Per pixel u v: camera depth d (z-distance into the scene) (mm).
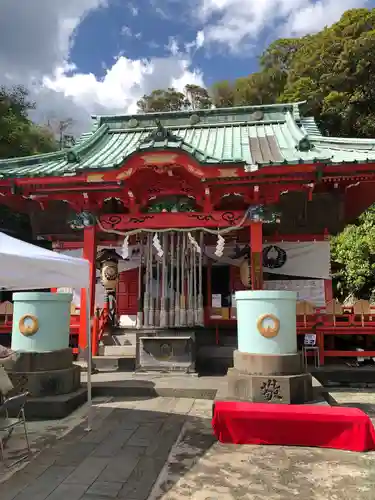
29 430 5926
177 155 9562
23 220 18062
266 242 13211
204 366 9977
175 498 3814
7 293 15133
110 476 4312
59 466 4590
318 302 12898
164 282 10461
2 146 23141
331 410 5336
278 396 6242
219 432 5355
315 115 30141
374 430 5043
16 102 30266
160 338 9531
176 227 10859
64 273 5754
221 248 10820
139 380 8656
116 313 13219
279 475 4324
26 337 7312
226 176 9820
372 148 10492
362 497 3844
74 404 6992
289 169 9625
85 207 11164
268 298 6676
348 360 10977
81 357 10320
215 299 13414
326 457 4816
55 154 12016
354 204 13180
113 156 11672
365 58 27516
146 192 11109
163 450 5074
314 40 33281
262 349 6613
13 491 3979
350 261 19703
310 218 12656
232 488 4023
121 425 6145
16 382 6953
